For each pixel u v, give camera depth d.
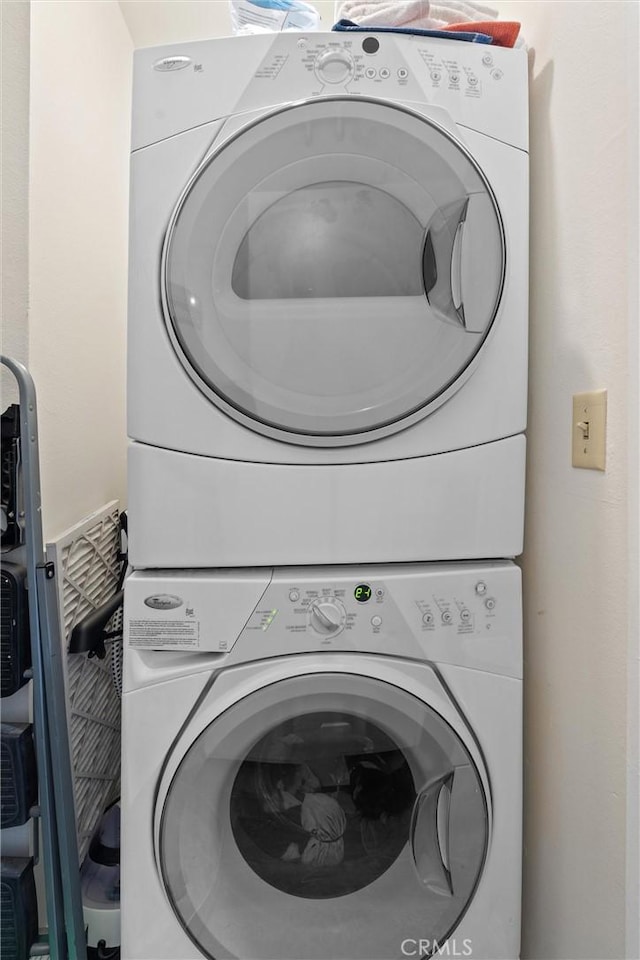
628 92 0.90
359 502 1.14
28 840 1.27
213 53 1.09
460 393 1.14
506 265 1.12
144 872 1.11
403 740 1.13
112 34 1.96
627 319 0.92
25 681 1.23
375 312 1.09
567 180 1.11
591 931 1.05
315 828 1.16
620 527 0.96
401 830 1.16
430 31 1.11
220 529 1.12
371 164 1.07
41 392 1.37
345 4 1.28
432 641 1.14
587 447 1.04
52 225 1.44
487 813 1.15
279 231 1.08
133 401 1.10
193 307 1.07
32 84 1.30
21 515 1.25
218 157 1.06
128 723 1.11
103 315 1.87
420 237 1.09
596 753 1.04
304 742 1.13
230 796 1.15
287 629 1.12
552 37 1.16
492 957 1.16
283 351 1.09
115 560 1.92
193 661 1.12
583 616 1.08
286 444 1.13
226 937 1.12
